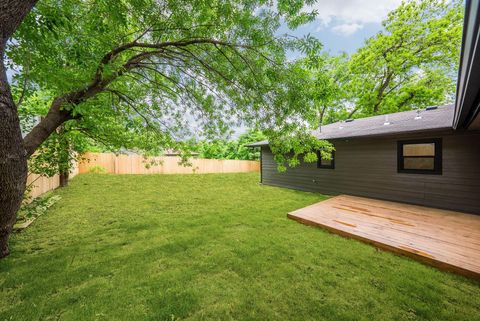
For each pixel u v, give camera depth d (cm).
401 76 1384
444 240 305
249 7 271
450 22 1151
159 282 220
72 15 245
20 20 188
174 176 1174
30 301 190
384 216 435
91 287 211
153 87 425
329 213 458
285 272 239
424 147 842
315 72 315
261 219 443
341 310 180
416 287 210
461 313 176
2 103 198
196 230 376
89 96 299
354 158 682
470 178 466
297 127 329
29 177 501
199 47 330
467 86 198
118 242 323
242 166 1727
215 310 182
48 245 310
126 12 280
